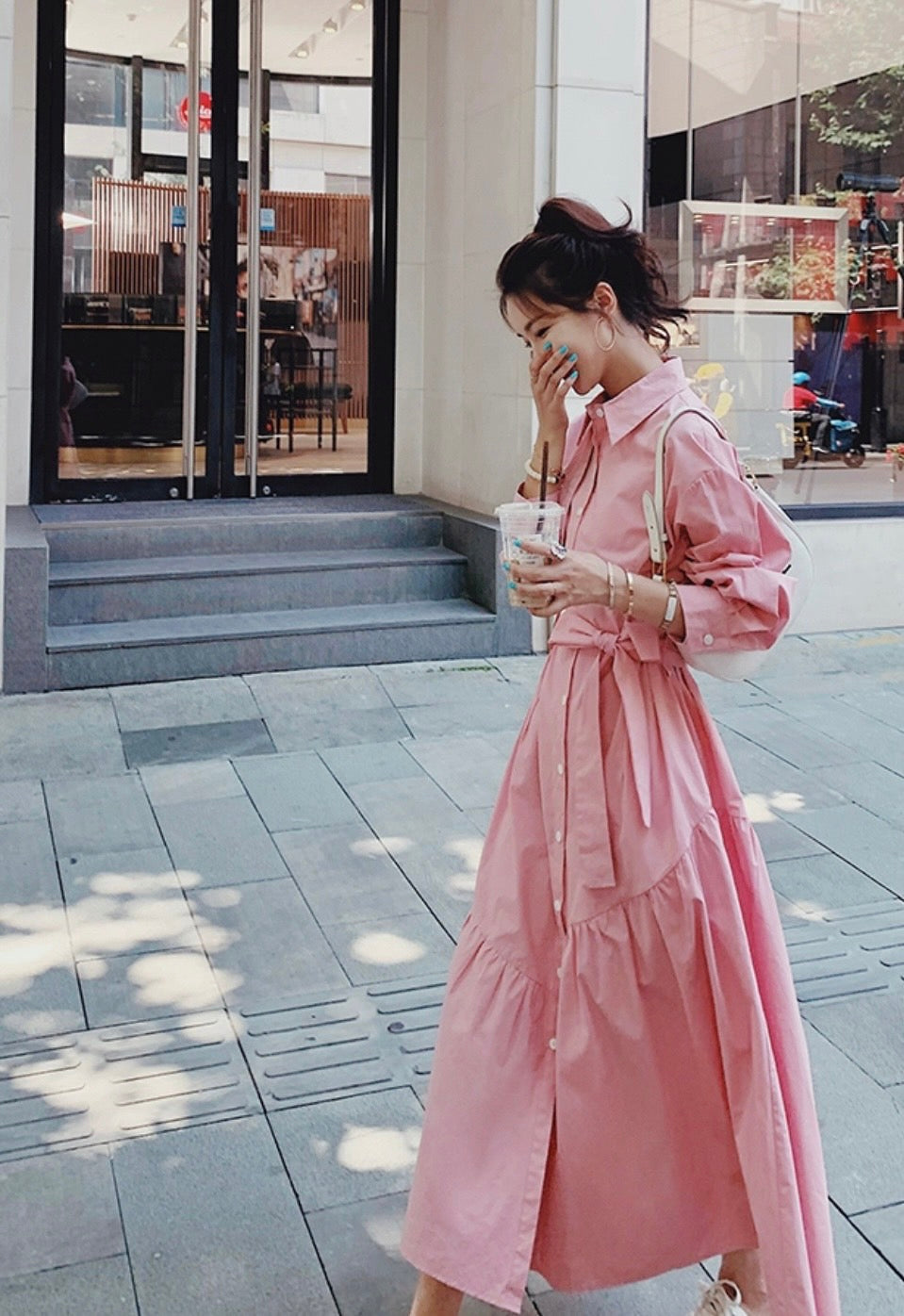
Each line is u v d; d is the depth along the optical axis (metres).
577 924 2.19
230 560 7.40
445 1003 2.34
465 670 6.95
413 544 8.00
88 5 8.09
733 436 7.95
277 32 8.51
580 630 2.27
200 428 8.59
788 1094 2.18
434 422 8.84
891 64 8.20
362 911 4.22
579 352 2.23
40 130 8.03
